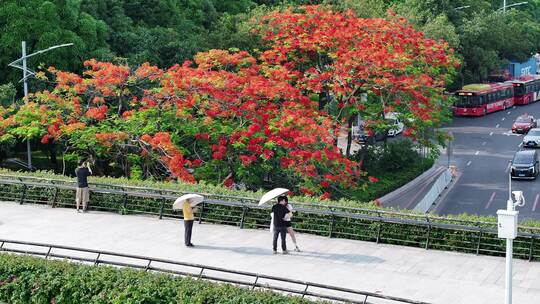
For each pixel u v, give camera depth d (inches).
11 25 1940.2
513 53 4239.7
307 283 832.9
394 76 1755.7
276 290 894.4
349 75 1734.7
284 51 1834.4
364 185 1717.5
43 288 924.0
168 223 1208.2
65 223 1206.9
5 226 1189.7
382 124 1870.1
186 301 837.8
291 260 1016.2
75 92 1589.6
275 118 1562.5
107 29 2182.6
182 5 2699.3
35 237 1126.4
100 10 2295.8
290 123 1513.3
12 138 1740.9
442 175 2267.5
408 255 1032.8
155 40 2261.3
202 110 1529.3
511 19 4271.7
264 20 2143.2
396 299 793.6
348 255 1034.1
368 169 2229.3
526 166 2354.8
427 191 2176.4
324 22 1868.8
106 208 1289.4
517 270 967.6
